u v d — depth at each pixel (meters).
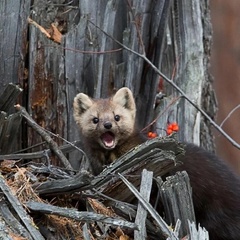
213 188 12.17
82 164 12.78
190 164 12.20
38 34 12.80
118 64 13.42
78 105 12.73
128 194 10.92
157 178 10.84
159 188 10.85
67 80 12.98
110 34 13.27
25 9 12.73
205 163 12.34
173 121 13.98
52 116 12.93
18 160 11.42
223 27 26.16
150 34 13.52
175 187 10.68
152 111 13.63
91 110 12.56
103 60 13.23
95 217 9.91
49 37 12.95
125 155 10.67
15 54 12.67
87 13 13.23
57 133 12.95
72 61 13.02
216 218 12.12
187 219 10.63
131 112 12.63
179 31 14.49
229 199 12.16
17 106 12.08
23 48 12.73
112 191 10.83
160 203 11.55
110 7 13.30
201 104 14.66
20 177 10.56
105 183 10.66
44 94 12.87
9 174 10.78
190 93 14.30
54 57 12.91
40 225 10.23
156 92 13.70
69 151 12.59
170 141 10.70
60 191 10.45
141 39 13.25
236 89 25.83
